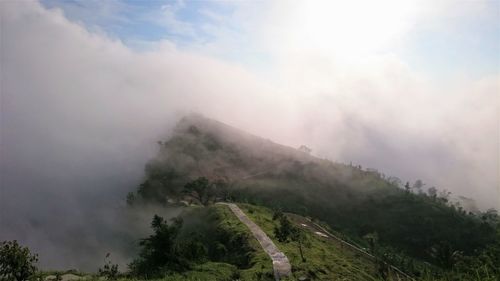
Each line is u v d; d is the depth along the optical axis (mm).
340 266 98938
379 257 150250
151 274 81250
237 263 101688
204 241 127375
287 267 88125
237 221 134375
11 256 50719
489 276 36281
